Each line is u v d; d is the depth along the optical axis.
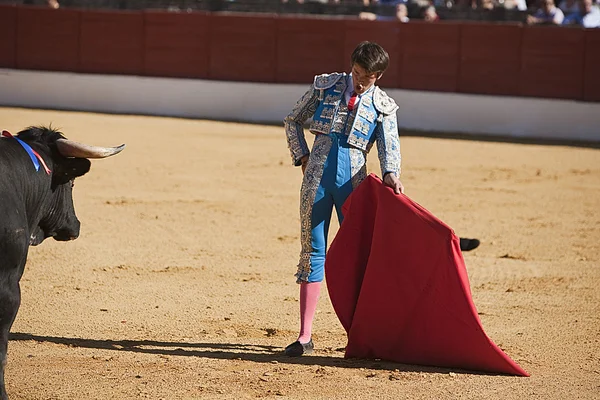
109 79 54.78
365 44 13.45
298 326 16.39
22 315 16.44
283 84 53.59
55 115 50.62
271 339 15.52
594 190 33.47
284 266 21.16
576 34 49.75
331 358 14.25
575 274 21.25
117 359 13.86
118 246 22.41
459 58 51.34
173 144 41.34
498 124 50.59
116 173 33.34
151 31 55.12
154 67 55.28
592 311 17.98
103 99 54.88
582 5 52.34
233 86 53.72
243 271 20.55
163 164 35.72
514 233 25.83
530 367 14.04
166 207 27.59
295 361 13.98
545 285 20.12
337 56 53.28
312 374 13.24
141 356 14.08
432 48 51.66
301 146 14.12
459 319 13.43
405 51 52.03
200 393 12.30
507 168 37.91
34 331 15.45
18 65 56.38
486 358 13.47
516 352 14.94
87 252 21.61
